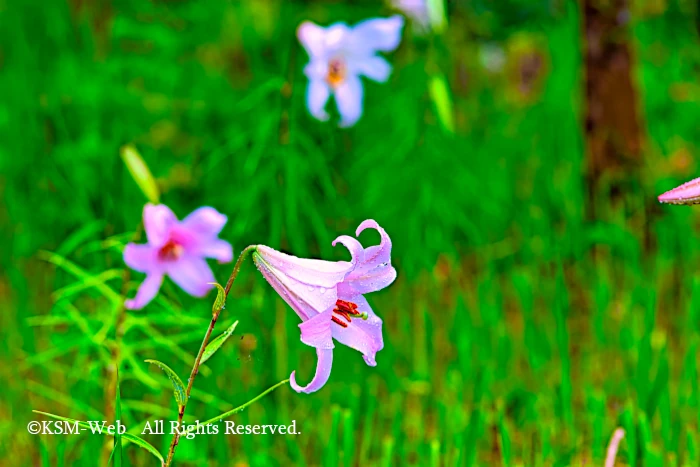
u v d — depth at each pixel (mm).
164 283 3779
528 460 3633
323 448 3662
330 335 3275
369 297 4137
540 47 6016
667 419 3637
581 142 4219
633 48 4203
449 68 4402
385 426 3775
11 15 4488
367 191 4250
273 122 3863
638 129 4203
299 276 3295
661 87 5211
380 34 3910
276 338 3816
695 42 5254
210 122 4297
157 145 4332
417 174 4199
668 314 4008
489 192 4414
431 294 4094
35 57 4449
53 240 4191
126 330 3609
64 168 4223
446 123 3951
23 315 3961
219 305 3291
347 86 3920
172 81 4316
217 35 4387
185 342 3781
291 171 3852
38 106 4336
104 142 4230
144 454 3631
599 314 3920
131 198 4098
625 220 4168
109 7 4480
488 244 4273
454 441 3607
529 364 3918
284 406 3775
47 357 3625
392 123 4383
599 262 4109
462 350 3820
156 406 3625
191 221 3627
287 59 3873
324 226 3988
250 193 3887
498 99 6125
